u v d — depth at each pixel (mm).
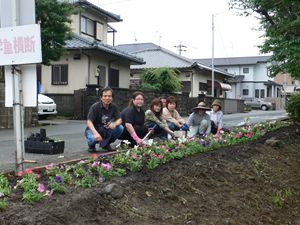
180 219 4109
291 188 6398
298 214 5566
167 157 5410
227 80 43438
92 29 25219
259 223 4879
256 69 55562
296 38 11234
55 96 20625
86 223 3361
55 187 3688
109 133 6750
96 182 4078
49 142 6730
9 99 4168
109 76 23234
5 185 3764
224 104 30406
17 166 4219
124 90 19625
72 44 20828
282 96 53594
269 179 6398
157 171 4930
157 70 26578
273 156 7570
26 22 4070
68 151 7332
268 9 11977
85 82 21250
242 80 54781
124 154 5102
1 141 9266
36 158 6223
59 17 14297
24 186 3715
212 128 8555
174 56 34656
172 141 6246
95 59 21812
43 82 21984
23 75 4145
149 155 5281
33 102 4121
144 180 4551
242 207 5070
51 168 4379
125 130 6816
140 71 32594
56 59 15461
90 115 6613
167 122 7680
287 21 11414
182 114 24859
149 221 3803
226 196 5164
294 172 7168
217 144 7027
